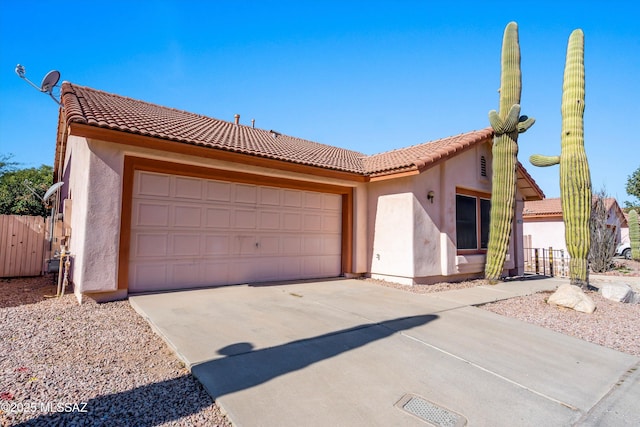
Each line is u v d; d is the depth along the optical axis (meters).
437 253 10.66
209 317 5.97
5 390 3.43
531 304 8.39
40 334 5.01
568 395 3.94
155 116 9.81
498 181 11.03
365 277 11.38
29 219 11.62
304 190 10.62
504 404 3.64
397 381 4.00
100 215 6.89
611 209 26.86
